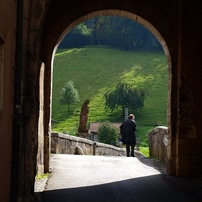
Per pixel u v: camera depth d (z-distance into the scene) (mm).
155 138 15203
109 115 65625
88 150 20781
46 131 10453
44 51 10461
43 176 9773
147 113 66500
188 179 9922
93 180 9469
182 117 10555
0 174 5348
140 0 10883
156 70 78438
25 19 6758
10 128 6094
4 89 5527
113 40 90000
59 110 67625
